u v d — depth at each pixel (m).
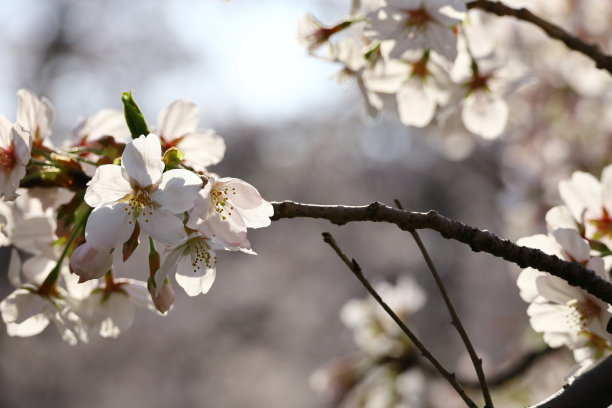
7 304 2.34
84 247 1.90
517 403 6.64
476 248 1.97
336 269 28.61
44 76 21.80
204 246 1.94
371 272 28.39
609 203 2.36
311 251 28.81
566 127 7.23
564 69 6.70
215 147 2.54
